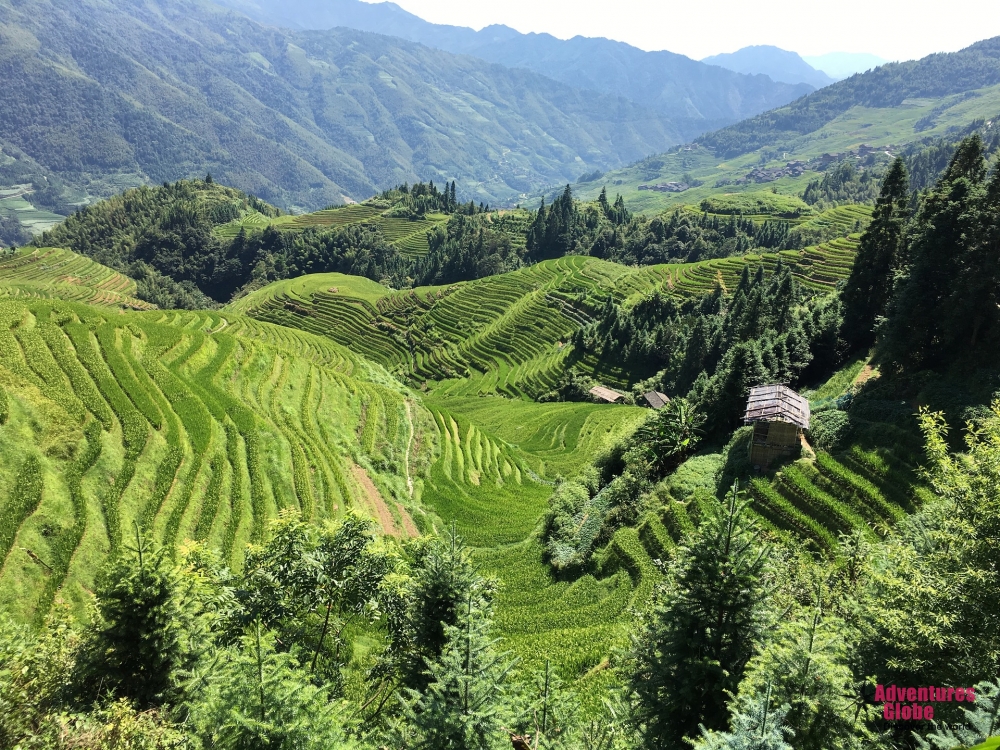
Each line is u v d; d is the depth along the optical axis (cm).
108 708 1481
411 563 2478
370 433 5916
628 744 1555
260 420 4625
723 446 4997
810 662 1291
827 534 3406
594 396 11056
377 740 1545
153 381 4500
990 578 1464
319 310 17375
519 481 6894
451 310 16712
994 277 4016
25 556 2753
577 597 3803
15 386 3525
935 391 4084
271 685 1188
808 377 6228
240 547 3531
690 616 1505
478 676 1290
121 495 3347
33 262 19938
